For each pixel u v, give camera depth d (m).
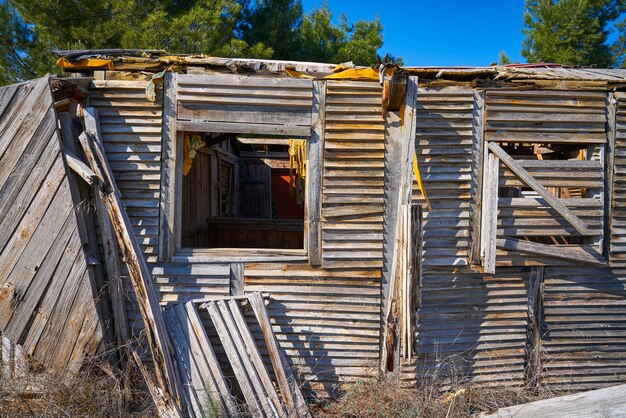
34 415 3.42
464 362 4.48
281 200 10.16
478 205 4.37
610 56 13.52
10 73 8.26
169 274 4.25
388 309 4.17
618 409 3.18
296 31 13.08
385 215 4.30
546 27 13.84
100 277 3.99
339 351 4.36
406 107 4.01
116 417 3.63
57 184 3.72
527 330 4.57
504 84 4.34
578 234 4.40
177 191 4.29
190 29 8.68
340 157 4.26
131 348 3.90
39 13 7.98
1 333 4.21
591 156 4.49
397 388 4.13
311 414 4.09
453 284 4.41
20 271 3.78
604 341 4.63
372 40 13.82
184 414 3.56
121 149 4.18
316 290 4.32
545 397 4.36
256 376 3.88
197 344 3.81
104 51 4.28
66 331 3.79
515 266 4.48
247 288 4.31
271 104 4.21
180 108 4.20
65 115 3.94
